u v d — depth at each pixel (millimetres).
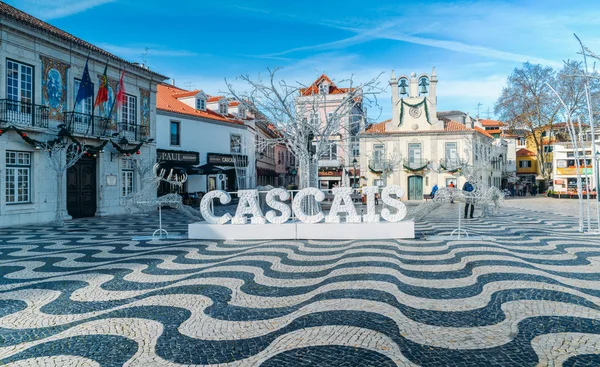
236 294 5246
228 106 35094
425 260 6977
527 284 5379
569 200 30312
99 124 17562
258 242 9328
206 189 29047
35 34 14672
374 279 5770
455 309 4496
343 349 3521
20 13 16062
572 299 4746
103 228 13133
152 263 7270
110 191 18328
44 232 12156
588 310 4371
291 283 5707
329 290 5289
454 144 33062
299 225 9570
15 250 8953
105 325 4242
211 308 4727
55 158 14289
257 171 35812
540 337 3699
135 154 19781
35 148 14656
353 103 12242
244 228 9781
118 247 9133
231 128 31344
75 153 15031
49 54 15430
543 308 4457
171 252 8328
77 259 7781
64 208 16031
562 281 5535
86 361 3416
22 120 14305
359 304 4703
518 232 10703
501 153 46719
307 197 10898
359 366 3203
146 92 20781
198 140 28328
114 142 17875
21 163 14500
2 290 5617
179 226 13609
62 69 16031
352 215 9664
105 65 18062
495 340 3656
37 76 14922
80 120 16719
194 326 4180
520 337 3709
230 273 6359
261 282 5801
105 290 5543
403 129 34438
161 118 25500
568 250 7875
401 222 9367
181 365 3316
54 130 15461
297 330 3988
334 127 11844
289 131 12094
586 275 5859
